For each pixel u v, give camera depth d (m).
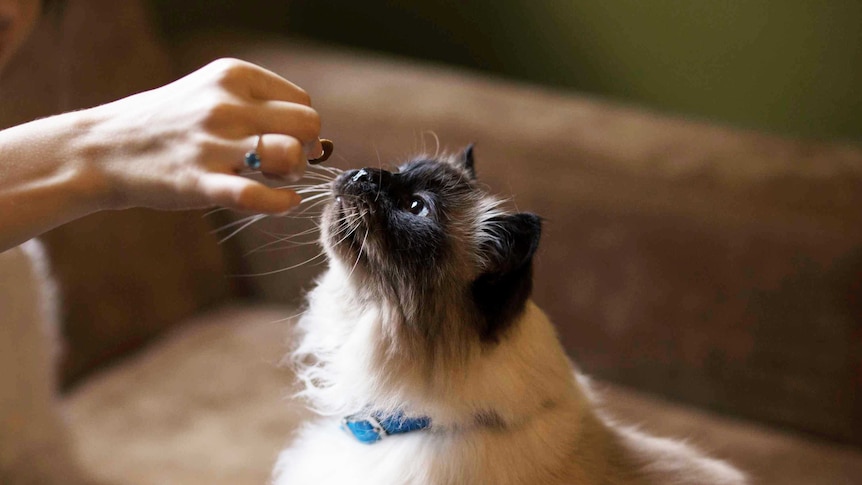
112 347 1.40
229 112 0.81
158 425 1.30
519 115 1.45
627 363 1.40
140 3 1.43
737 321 1.35
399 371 1.01
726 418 1.38
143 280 1.42
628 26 1.89
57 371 1.29
